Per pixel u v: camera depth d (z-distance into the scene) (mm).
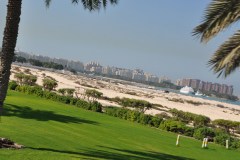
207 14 12281
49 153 19562
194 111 97750
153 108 77188
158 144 32500
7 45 17734
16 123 28469
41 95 58812
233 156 33562
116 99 78688
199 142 40188
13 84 63000
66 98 56312
